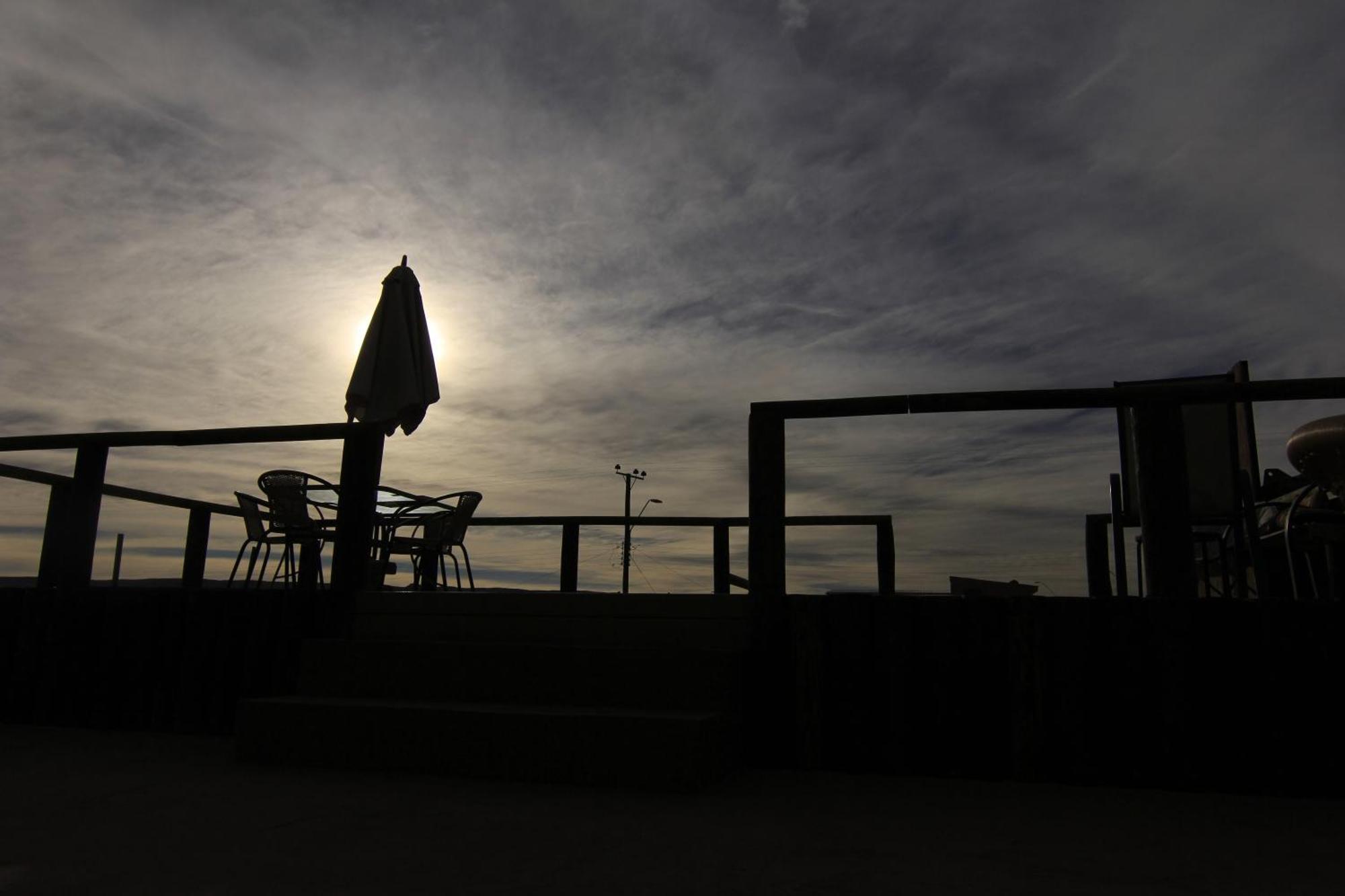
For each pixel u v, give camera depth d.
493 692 3.26
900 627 3.12
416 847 1.92
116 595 4.20
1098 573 5.39
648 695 3.08
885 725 3.07
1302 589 4.06
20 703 4.24
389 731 2.95
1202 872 1.78
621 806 2.42
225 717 3.88
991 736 2.97
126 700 4.07
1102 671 2.92
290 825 2.13
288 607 3.92
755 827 2.16
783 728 3.18
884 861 1.84
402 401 4.83
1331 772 2.69
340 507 3.97
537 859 1.82
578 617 3.52
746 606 3.33
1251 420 5.08
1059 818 2.33
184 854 1.83
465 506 5.09
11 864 1.74
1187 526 2.94
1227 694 2.81
